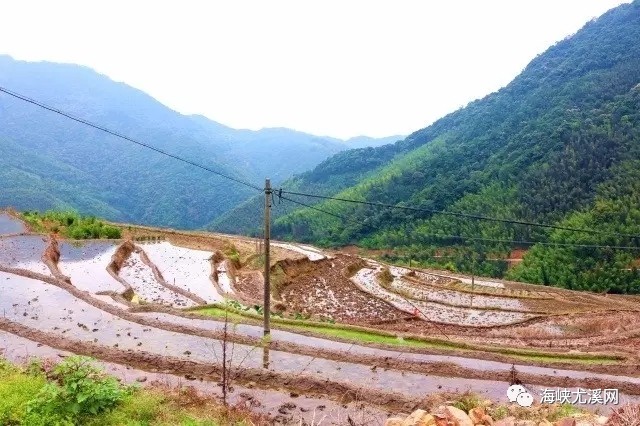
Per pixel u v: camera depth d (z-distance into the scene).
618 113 92.19
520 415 11.55
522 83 147.75
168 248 46.50
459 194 95.69
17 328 18.97
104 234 46.91
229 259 42.97
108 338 19.14
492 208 85.56
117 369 16.23
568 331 31.73
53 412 9.91
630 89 100.81
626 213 65.56
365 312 34.44
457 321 33.78
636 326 31.41
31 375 12.32
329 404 14.36
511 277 66.19
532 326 32.88
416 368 17.88
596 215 67.81
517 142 105.44
